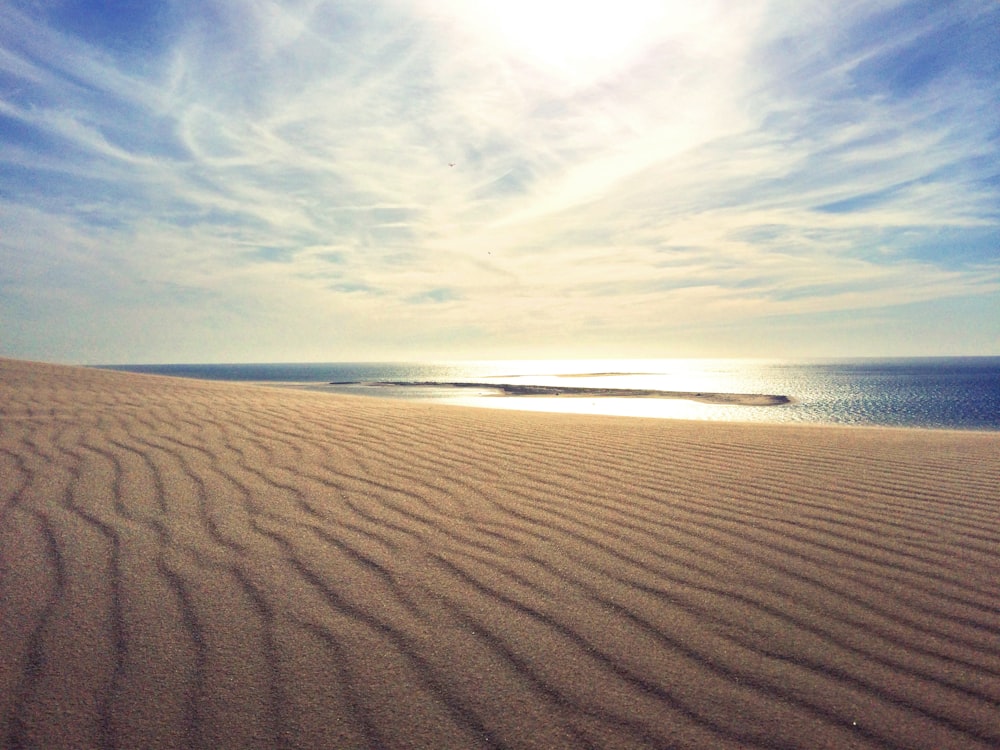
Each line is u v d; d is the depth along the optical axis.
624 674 1.96
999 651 2.12
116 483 4.02
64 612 2.28
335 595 2.49
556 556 2.96
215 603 2.39
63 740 1.61
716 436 7.12
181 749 1.59
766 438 7.00
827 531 3.39
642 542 3.18
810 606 2.46
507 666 2.00
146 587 2.51
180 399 8.86
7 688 1.81
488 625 2.26
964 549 3.13
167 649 2.05
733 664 2.02
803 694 1.86
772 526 3.47
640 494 4.13
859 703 1.82
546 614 2.36
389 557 2.90
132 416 6.79
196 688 1.84
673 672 1.97
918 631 2.26
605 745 1.63
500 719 1.73
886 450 6.19
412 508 3.69
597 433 7.12
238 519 3.38
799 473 4.89
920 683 1.92
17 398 7.90
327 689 1.86
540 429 7.33
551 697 1.83
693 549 3.08
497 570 2.78
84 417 6.57
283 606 2.38
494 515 3.59
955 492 4.33
